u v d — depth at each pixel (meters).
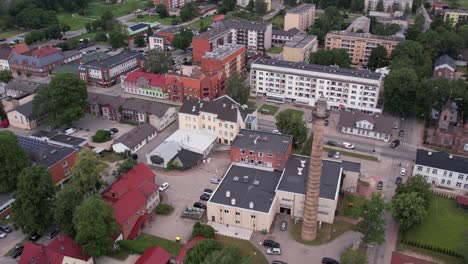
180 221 122.62
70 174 141.00
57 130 174.00
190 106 167.25
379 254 110.12
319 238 115.94
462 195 135.00
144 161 153.50
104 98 188.00
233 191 125.31
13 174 125.62
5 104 188.75
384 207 107.31
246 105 192.00
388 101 185.88
